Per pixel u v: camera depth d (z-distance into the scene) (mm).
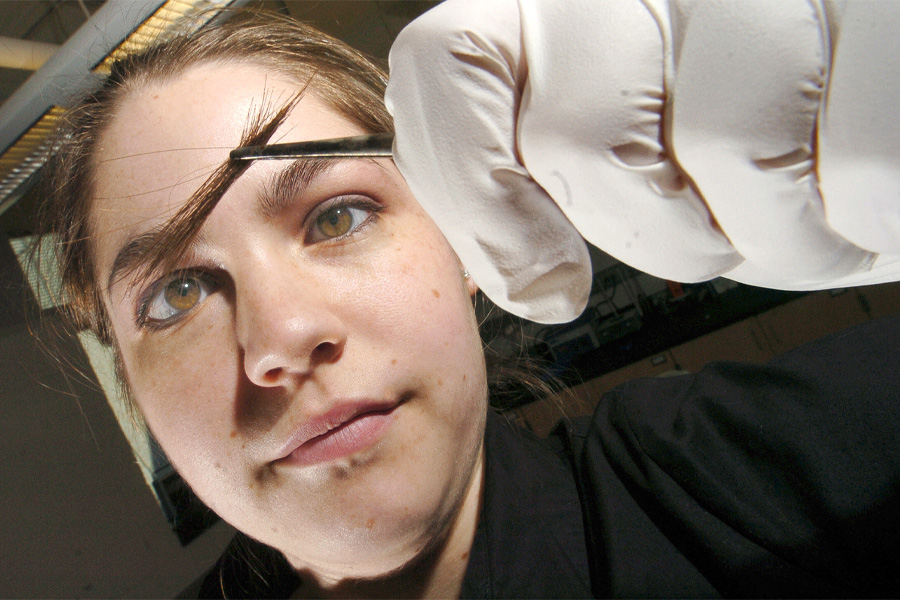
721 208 176
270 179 204
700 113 170
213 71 246
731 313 564
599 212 180
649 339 578
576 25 172
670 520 225
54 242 313
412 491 199
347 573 226
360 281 205
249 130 220
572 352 592
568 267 183
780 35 163
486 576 241
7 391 433
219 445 209
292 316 188
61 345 454
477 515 251
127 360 238
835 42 167
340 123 248
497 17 178
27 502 425
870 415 208
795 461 211
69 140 284
